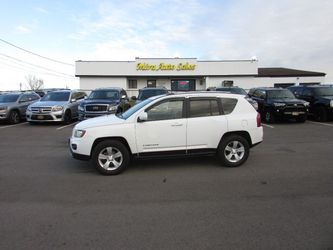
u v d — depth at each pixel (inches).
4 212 177.8
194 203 189.2
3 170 270.2
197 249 135.3
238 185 222.8
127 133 254.4
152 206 185.2
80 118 582.6
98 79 1508.4
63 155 331.3
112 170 253.0
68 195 205.8
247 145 276.2
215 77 1504.7
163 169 268.4
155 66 1477.6
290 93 646.5
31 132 508.7
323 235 146.4
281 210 176.7
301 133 471.8
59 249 136.6
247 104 282.7
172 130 261.0
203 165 280.2
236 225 158.2
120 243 141.3
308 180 232.7
